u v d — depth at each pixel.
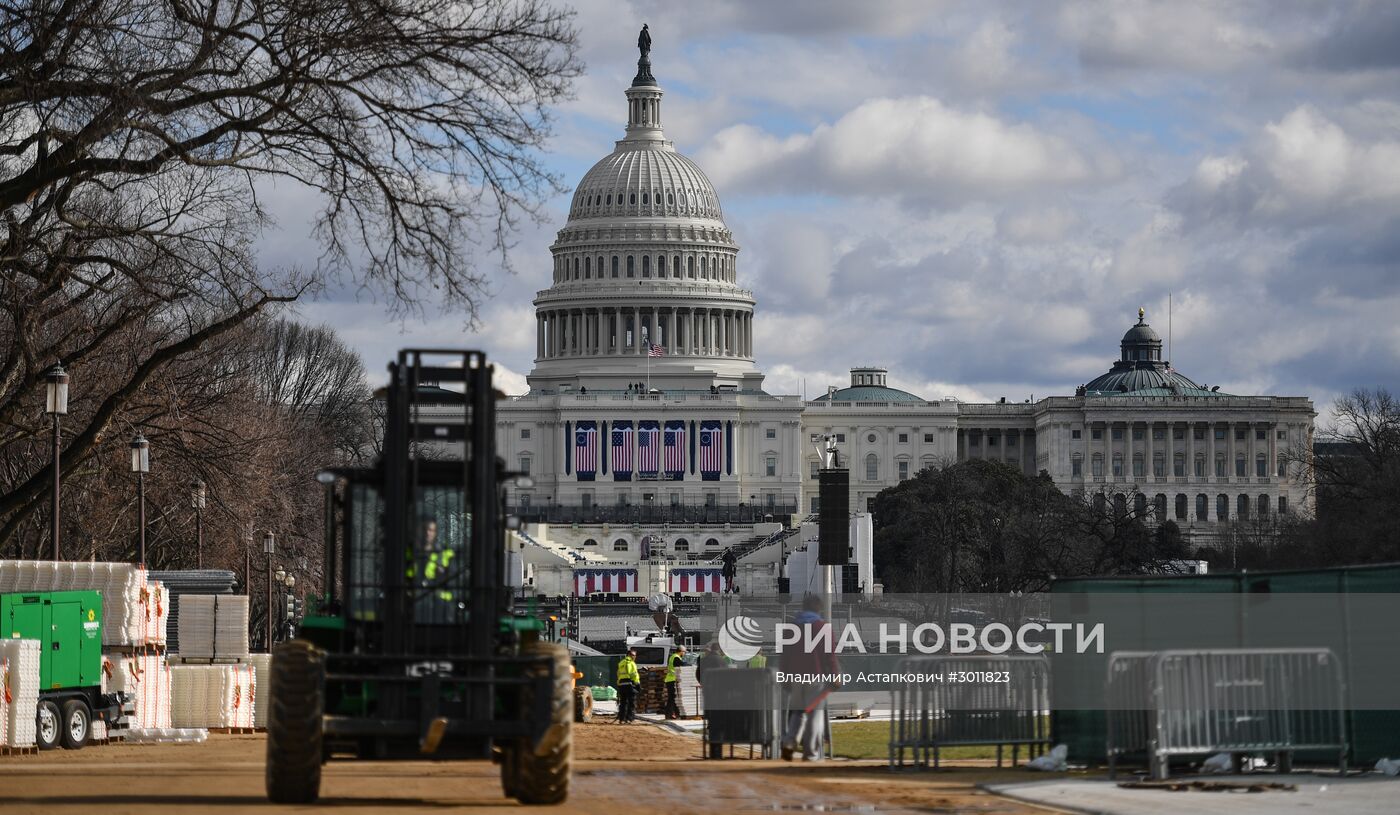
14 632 90.94
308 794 51.81
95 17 84.94
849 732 101.50
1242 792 54.47
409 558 52.41
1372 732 60.72
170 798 54.47
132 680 104.44
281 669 51.31
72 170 84.94
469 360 53.19
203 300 114.69
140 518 132.88
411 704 52.44
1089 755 67.25
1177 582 65.00
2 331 126.62
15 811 50.28
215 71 84.19
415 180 84.25
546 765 52.12
